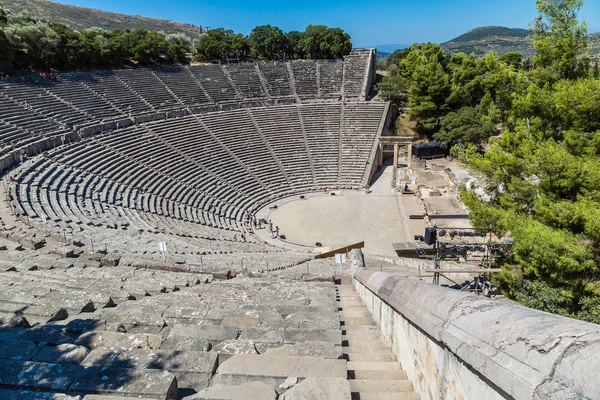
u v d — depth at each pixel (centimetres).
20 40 4712
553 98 1941
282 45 7612
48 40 4834
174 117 5069
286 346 595
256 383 449
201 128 4988
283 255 2841
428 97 5466
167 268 1686
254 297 1080
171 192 3844
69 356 521
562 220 1603
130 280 1270
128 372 461
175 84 5753
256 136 5153
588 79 1838
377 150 5106
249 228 3841
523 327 303
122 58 6009
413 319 517
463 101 5544
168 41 7756
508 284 1767
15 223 2288
